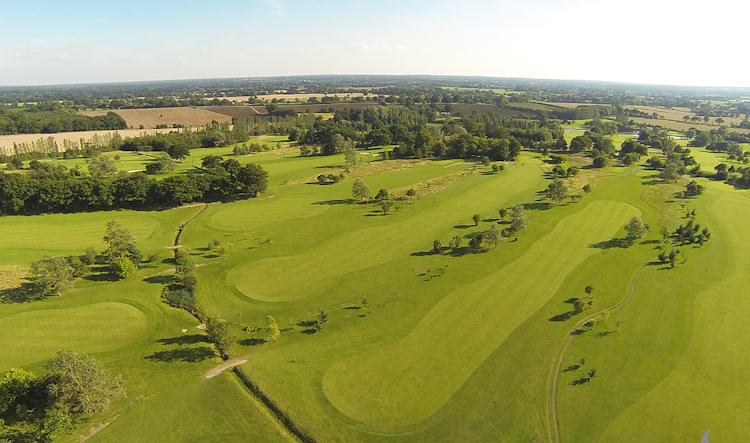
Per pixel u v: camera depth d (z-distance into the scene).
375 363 51.56
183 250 80.69
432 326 59.09
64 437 40.38
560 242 86.81
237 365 50.94
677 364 50.72
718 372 49.31
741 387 46.91
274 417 43.56
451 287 69.56
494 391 46.75
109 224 78.56
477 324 59.50
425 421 42.81
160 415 43.41
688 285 69.25
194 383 48.16
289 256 82.06
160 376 49.22
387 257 81.38
